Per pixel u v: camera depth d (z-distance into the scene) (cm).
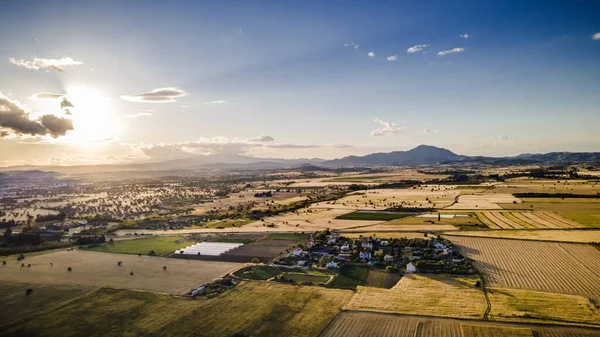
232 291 11556
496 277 12238
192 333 8838
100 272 14038
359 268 13725
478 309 9606
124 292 11719
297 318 9462
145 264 15062
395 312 9612
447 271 12912
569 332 8262
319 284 12056
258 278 12862
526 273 12550
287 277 12900
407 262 14238
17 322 9681
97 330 9144
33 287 12344
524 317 9044
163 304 10650
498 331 8388
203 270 14012
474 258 14462
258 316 9644
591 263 13462
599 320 8806
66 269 14512
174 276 13338
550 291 10850
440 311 9575
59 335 8938
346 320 9244
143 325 9344
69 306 10656
